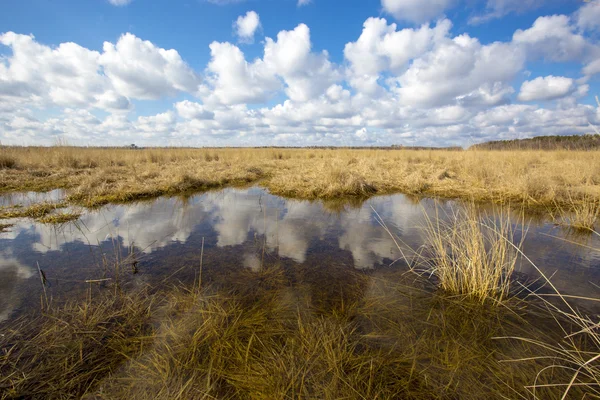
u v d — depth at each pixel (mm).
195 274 3223
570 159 11836
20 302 2619
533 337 2188
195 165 13008
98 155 13867
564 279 3119
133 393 1687
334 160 14516
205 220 5398
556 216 5598
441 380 1797
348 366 1890
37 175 9977
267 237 4480
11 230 4703
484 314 2494
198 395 1672
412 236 4555
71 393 1686
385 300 2723
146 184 8273
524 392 1716
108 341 2115
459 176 9836
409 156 16938
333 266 3471
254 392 1701
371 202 7125
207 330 2244
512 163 10375
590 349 2043
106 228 4855
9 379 1755
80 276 3148
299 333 2215
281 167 13930
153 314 2447
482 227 4914
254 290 2883
